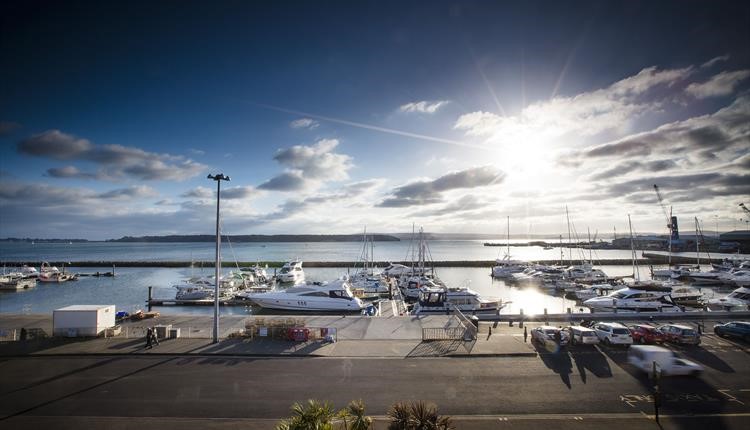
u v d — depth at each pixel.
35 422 16.47
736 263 94.25
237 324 32.12
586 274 76.88
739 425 16.20
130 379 20.92
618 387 19.97
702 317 36.19
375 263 122.19
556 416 16.98
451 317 34.53
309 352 25.17
